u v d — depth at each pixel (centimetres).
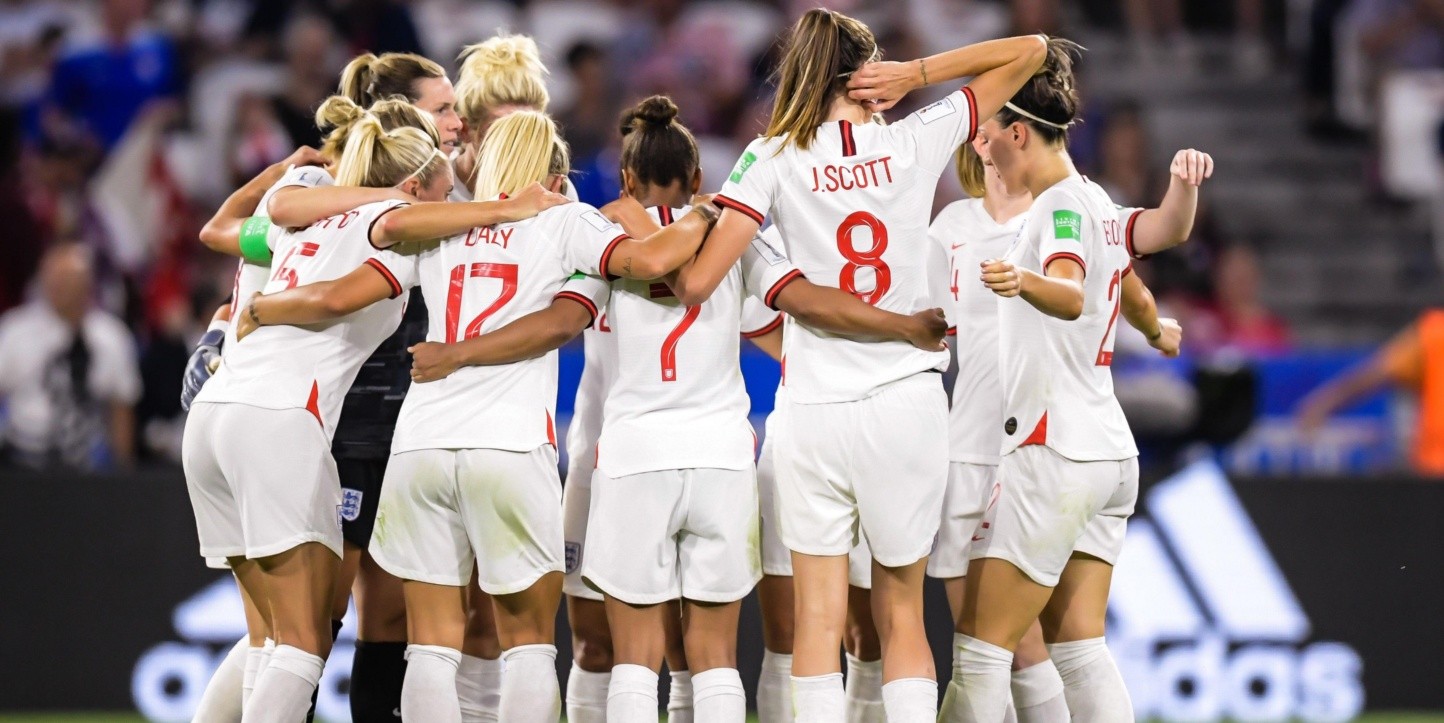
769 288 1612
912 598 1639
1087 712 1720
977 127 1658
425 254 1689
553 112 4284
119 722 2528
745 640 2572
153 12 4409
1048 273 1603
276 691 1653
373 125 1752
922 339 1590
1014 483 1680
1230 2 4859
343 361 1738
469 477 1622
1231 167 4609
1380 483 2686
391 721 1830
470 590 1841
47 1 4431
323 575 1716
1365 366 3056
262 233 1805
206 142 4266
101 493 2584
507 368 1652
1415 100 4556
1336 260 4444
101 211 4059
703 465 1630
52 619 2556
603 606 1805
